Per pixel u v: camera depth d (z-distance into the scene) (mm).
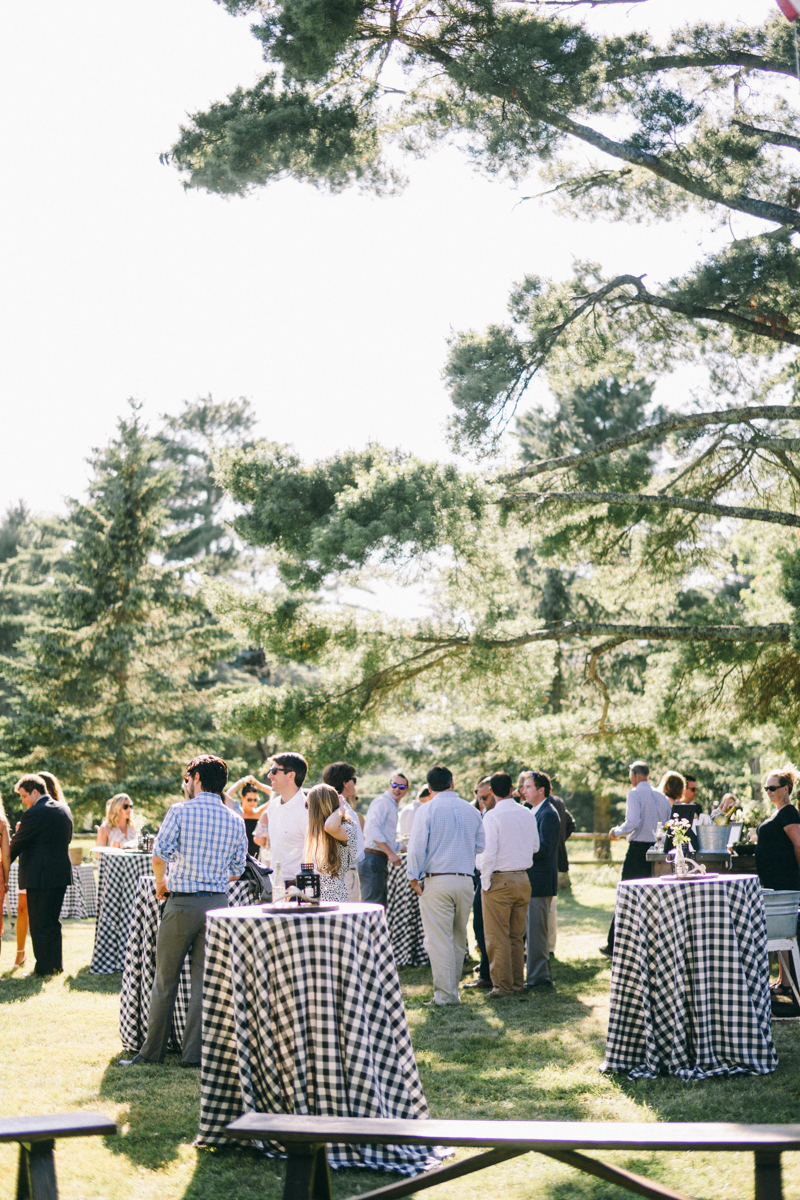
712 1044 5605
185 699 27250
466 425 12617
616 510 13570
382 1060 4391
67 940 12062
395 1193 3197
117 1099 5172
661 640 13484
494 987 8477
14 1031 6762
